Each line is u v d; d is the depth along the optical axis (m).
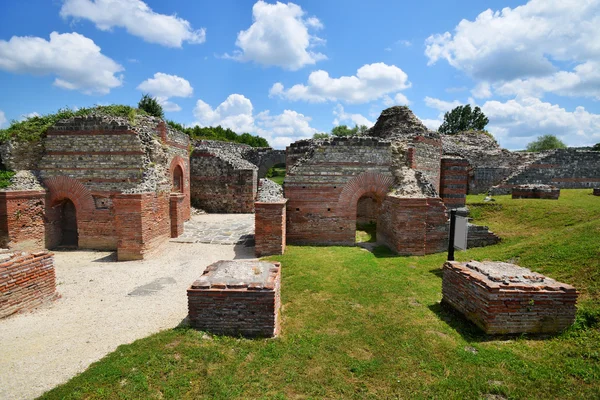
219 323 5.33
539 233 11.68
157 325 5.93
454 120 61.38
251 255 10.97
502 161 27.81
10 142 11.95
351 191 12.45
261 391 4.02
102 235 12.26
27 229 11.48
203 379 4.18
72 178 12.24
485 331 5.30
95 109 14.03
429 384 4.16
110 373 4.19
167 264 10.18
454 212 9.03
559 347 4.85
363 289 7.67
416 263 9.92
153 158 12.95
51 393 3.86
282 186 12.68
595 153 24.34
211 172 23.39
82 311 6.61
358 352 4.96
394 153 12.74
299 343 5.18
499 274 5.71
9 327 5.81
